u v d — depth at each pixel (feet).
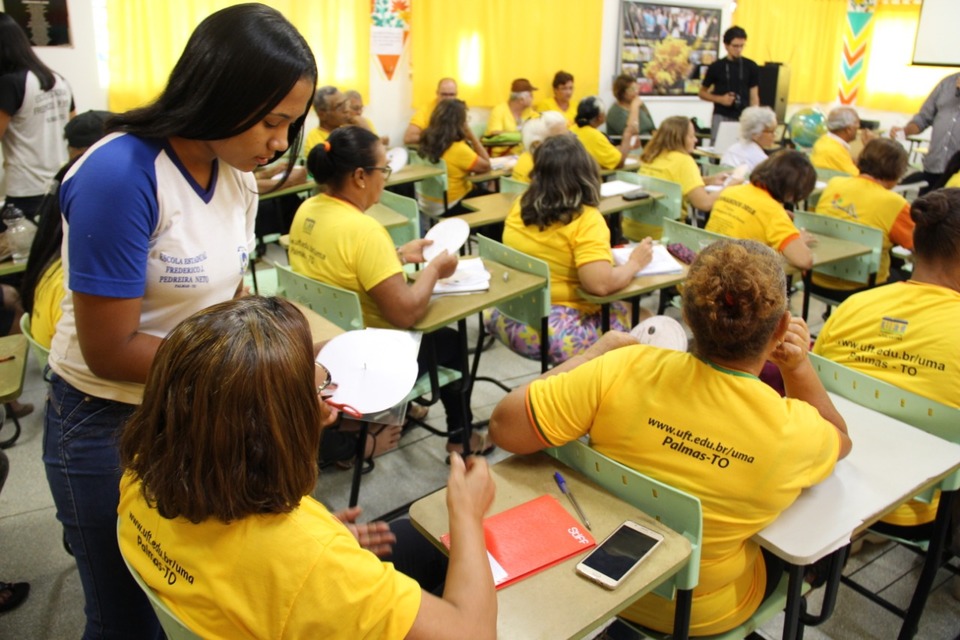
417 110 20.34
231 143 3.31
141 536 2.65
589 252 8.03
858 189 10.97
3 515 7.38
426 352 7.16
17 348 5.73
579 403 4.00
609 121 21.76
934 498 5.49
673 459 3.80
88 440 3.70
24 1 14.47
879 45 29.76
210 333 2.30
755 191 9.65
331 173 6.79
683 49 25.21
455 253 7.60
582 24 22.45
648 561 3.48
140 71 15.96
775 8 27.02
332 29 18.25
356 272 6.61
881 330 5.36
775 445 3.63
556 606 3.24
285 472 2.36
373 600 2.39
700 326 3.66
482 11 20.51
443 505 3.90
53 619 6.08
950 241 5.15
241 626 2.38
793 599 4.08
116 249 3.19
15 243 8.27
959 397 4.97
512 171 15.90
